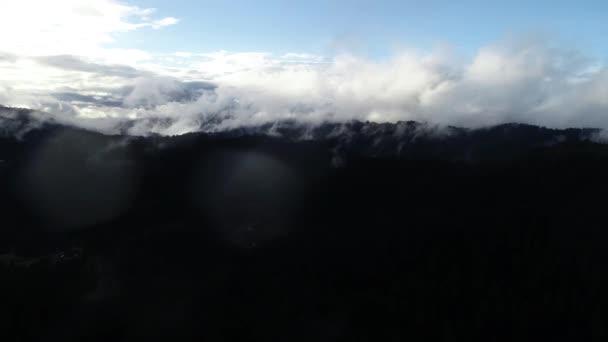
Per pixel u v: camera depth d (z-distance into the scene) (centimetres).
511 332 7175
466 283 8206
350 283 9062
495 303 7650
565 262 8062
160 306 9412
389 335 7600
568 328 7031
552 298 7494
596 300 7275
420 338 7444
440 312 7788
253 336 8156
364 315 8150
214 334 8400
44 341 8475
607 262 7875
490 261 8544
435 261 8931
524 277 8000
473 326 7388
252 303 9138
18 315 8962
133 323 8906
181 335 8475
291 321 8400
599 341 6719
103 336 8581
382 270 9169
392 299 8300
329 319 8281
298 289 9269
